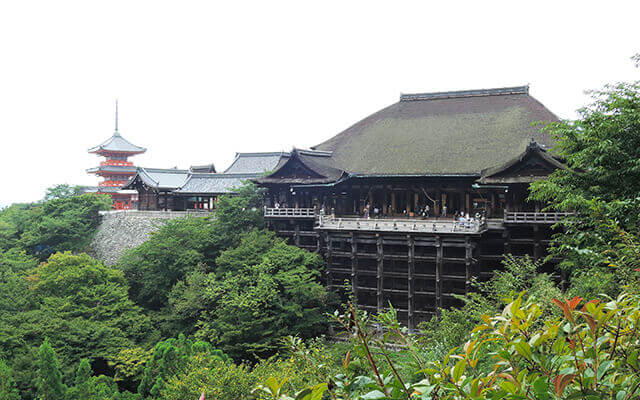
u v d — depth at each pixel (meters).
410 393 4.59
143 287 53.69
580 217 24.59
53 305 43.28
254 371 28.06
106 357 38.56
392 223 47.00
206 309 44.88
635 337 5.23
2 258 59.38
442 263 44.12
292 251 48.59
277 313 42.28
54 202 74.12
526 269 29.05
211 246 53.09
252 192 59.03
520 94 62.22
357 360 5.39
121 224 70.56
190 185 74.44
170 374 31.67
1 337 37.09
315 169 56.69
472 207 51.06
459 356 4.83
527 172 44.88
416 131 62.06
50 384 30.84
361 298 50.53
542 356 4.69
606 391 4.57
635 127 24.97
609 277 14.22
